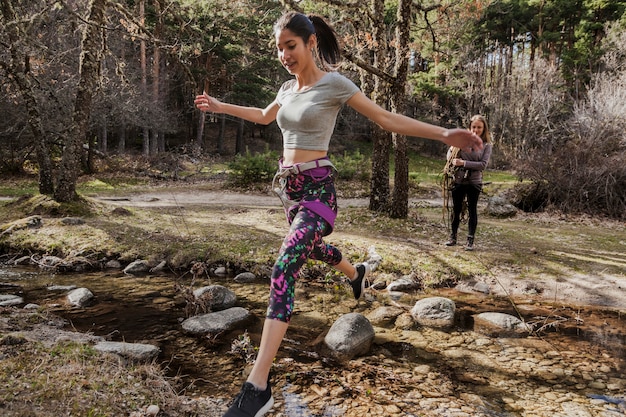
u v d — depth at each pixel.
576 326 4.13
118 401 2.21
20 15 9.18
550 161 11.68
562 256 6.33
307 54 2.08
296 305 4.65
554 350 3.56
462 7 10.02
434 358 3.37
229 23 11.07
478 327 4.08
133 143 31.23
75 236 6.63
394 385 2.90
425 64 28.56
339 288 5.25
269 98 28.47
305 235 1.98
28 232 6.75
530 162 11.91
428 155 35.34
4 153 18.25
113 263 5.99
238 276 5.55
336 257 2.54
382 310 4.44
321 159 2.14
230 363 3.15
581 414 2.57
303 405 2.59
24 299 4.52
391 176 18.73
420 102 29.70
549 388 2.90
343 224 8.05
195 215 8.96
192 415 2.28
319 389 2.81
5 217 7.81
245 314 4.15
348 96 2.05
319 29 2.33
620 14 27.92
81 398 2.14
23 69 8.91
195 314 4.14
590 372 3.16
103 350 3.02
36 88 12.23
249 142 36.56
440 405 2.64
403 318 4.28
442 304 4.35
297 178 2.12
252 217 8.98
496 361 3.33
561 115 25.23
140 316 4.13
